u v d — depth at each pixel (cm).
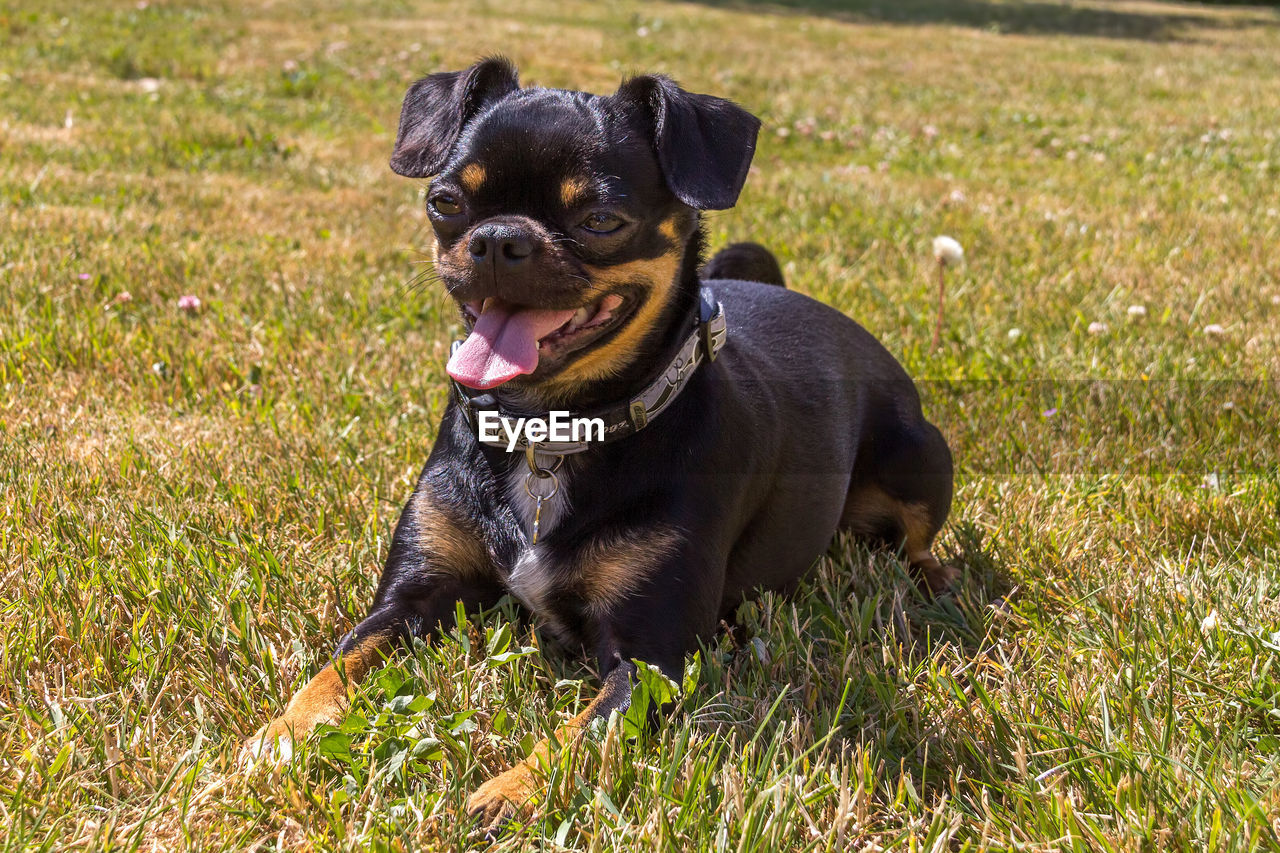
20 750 227
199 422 398
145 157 749
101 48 1097
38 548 301
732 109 270
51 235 556
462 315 270
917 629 314
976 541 353
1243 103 1292
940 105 1222
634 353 262
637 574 260
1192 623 284
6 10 1216
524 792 217
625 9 1919
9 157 707
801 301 360
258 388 422
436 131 275
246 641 267
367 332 487
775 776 225
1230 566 325
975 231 696
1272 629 281
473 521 277
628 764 222
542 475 266
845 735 256
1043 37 2033
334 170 776
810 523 317
